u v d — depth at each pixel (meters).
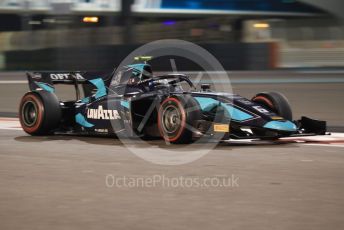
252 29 87.19
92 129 29.09
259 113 26.17
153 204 16.53
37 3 91.50
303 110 40.16
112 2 102.62
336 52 77.12
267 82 52.09
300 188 18.39
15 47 91.69
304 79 58.47
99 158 23.81
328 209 15.88
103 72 29.91
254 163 22.55
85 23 103.50
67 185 18.97
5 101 48.59
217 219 14.97
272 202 16.66
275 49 73.38
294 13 109.94
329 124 35.88
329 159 23.50
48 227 14.36
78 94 30.78
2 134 31.55
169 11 107.31
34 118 29.91
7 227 14.40
